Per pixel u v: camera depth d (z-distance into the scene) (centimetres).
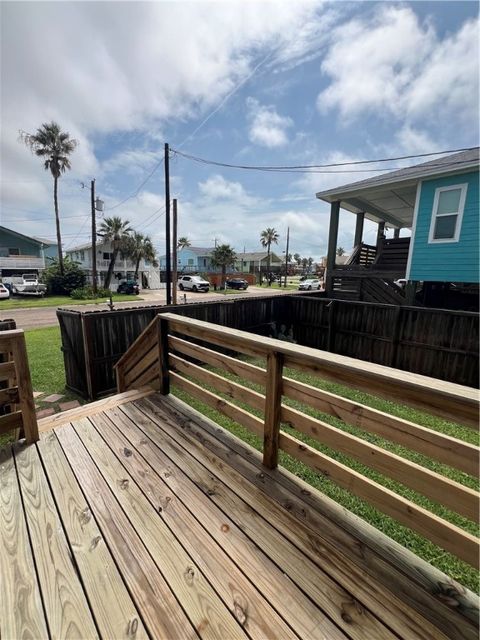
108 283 2261
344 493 203
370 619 99
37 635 95
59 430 214
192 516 141
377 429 124
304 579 112
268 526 135
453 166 614
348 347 604
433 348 486
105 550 123
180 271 3575
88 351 365
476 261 639
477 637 94
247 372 183
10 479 165
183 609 101
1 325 303
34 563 118
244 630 95
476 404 93
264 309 645
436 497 109
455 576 144
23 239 2288
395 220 1138
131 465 177
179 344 249
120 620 99
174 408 250
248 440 272
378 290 782
